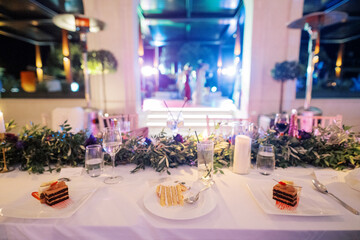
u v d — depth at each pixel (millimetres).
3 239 723
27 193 880
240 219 747
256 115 4449
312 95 5398
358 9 5719
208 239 708
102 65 4020
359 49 8211
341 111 5195
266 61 4293
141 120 4766
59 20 3199
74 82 5828
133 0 4293
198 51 5523
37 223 720
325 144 1295
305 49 8703
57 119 2900
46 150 1240
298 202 821
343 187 997
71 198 845
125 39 4328
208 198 850
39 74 8180
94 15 4223
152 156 1209
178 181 1001
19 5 5441
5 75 7539
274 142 1316
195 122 5066
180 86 7398
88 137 1440
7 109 5422
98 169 1106
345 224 722
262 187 951
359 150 1245
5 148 1176
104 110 4539
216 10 6906
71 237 715
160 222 730
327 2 5387
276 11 4113
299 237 699
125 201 863
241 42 7266
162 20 7566
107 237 721
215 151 1281
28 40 8352
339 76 7879
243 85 4750
